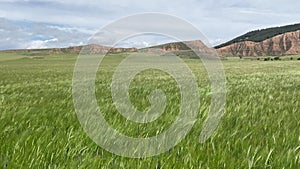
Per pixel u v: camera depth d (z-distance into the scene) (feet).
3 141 15.65
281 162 13.10
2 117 21.48
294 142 15.87
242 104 29.17
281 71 133.18
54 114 23.85
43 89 53.42
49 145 14.73
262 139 16.55
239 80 74.18
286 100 34.27
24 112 24.02
